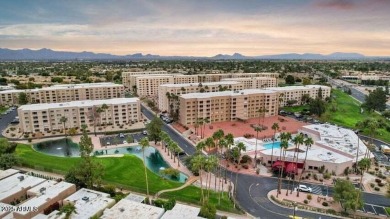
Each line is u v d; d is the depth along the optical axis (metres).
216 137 115.75
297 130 173.88
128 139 153.50
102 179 106.69
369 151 128.50
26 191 88.06
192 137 160.25
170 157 133.50
